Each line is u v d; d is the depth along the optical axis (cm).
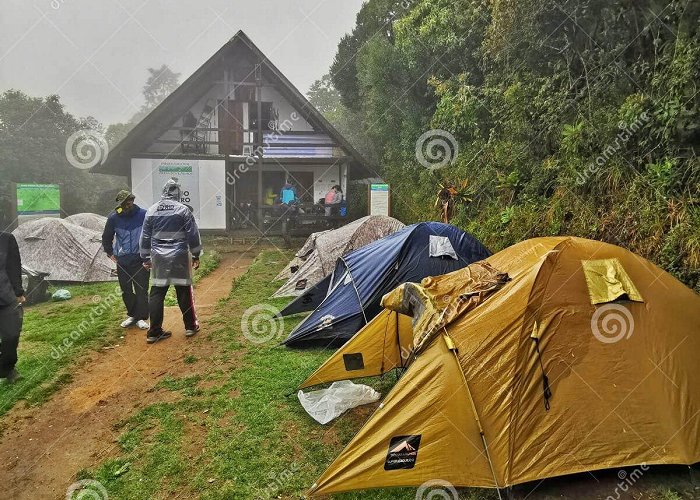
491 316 317
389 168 1670
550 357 306
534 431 293
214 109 1677
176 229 570
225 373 483
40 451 354
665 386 308
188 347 563
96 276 981
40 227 997
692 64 511
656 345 318
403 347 438
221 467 323
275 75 1612
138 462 335
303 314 681
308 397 410
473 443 291
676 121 522
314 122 1716
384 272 539
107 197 2288
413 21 1423
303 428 371
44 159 2142
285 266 1082
